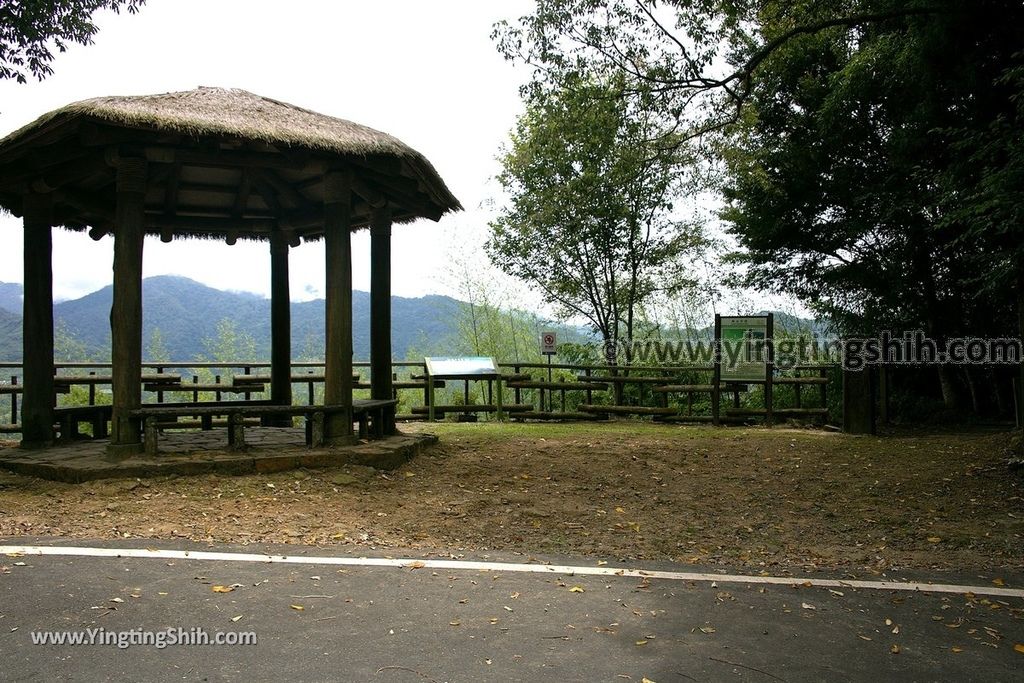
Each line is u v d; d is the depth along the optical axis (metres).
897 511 6.64
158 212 9.58
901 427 12.00
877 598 4.45
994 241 9.29
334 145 6.78
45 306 7.74
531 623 3.86
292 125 6.92
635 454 8.67
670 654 3.52
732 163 12.05
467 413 12.67
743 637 3.77
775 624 3.97
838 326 14.24
